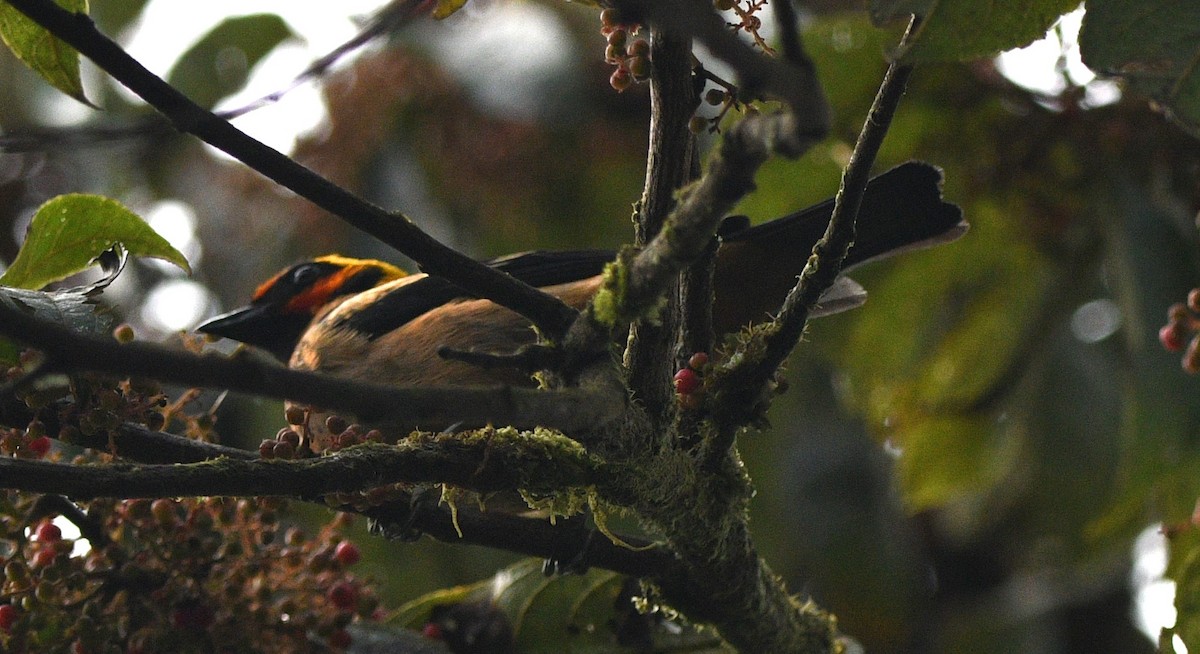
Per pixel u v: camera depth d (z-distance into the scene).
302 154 13.65
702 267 6.67
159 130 6.09
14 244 14.70
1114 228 11.33
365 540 12.65
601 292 5.66
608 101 13.88
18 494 6.88
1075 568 13.49
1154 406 10.52
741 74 3.92
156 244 7.00
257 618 7.31
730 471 7.09
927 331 13.40
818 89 4.03
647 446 6.49
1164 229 11.07
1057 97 11.65
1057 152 11.80
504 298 5.80
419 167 13.76
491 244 14.08
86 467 5.66
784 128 4.42
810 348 13.88
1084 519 13.30
